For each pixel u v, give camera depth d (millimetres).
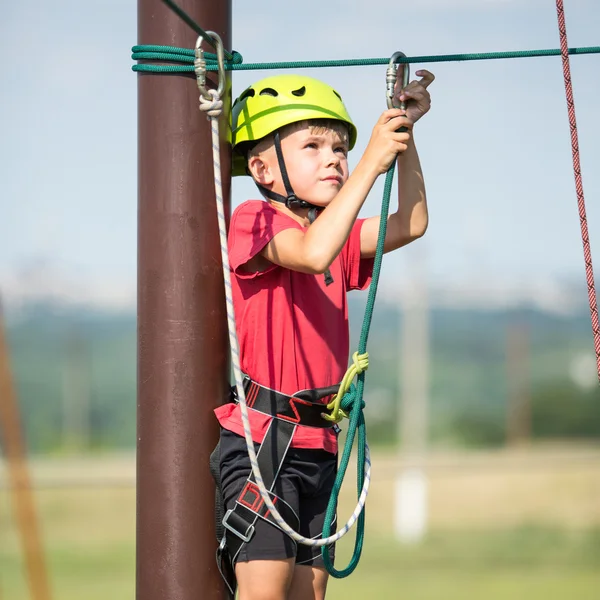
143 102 5707
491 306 118938
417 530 39500
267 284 5691
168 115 5648
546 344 109812
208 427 5645
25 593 26578
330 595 26188
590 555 34312
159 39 5660
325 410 5688
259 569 5379
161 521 5598
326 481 5820
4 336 15094
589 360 106062
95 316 141625
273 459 5488
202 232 5660
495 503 47625
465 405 97688
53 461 73875
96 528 39938
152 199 5664
